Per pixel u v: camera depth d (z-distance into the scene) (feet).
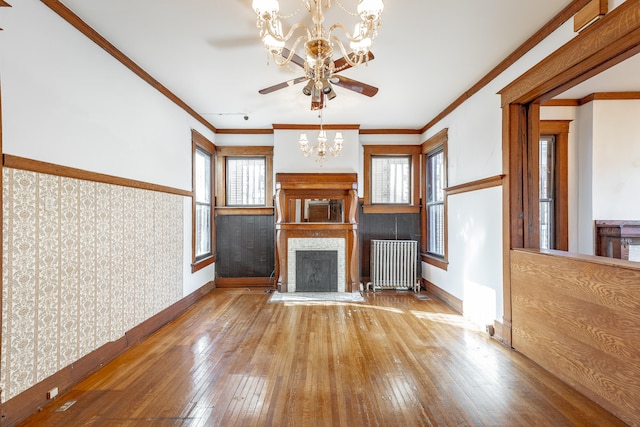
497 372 7.82
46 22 6.51
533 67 8.12
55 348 6.70
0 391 5.54
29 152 6.11
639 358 5.61
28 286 6.08
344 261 16.34
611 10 5.97
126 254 9.17
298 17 7.41
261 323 11.45
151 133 10.62
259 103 13.11
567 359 7.23
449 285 13.76
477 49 8.82
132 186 9.46
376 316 12.24
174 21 7.47
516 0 6.75
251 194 17.87
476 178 11.35
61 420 5.99
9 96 5.74
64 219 6.94
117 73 8.82
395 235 17.51
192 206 14.06
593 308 6.54
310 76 7.66
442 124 14.42
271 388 7.12
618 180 11.71
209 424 5.90
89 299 7.69
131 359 8.54
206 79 10.76
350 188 16.24
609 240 11.48
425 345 9.44
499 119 9.89
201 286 15.30
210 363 8.31
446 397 6.75
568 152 12.51
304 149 12.84
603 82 10.82
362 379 7.50
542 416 6.11
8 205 5.69
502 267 9.74
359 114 14.70
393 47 8.66
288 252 16.31
